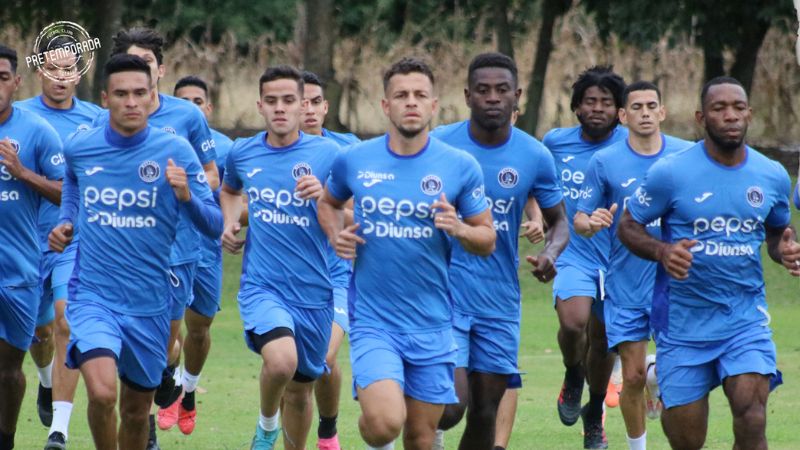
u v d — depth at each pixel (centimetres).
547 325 4062
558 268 2316
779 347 3612
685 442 1706
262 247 1945
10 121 1992
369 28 6806
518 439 2323
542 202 1883
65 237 1767
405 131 1619
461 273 1820
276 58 6719
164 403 2352
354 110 6869
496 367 1839
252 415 2583
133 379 1770
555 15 6275
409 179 1633
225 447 2245
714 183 1647
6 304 1988
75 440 2280
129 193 1728
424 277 1639
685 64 6781
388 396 1581
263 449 1936
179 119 2278
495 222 1848
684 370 1681
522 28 6800
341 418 2566
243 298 1938
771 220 1700
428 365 1645
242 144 2005
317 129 2330
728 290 1659
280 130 1966
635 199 1700
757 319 1664
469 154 1672
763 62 6938
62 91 2269
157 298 1761
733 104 1628
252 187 1969
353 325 1656
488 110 1812
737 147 1645
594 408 2261
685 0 6084
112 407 1681
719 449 2184
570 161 2389
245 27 6172
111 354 1686
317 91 2320
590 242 2295
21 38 6203
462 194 1650
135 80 1716
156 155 1734
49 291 2198
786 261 1684
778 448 2192
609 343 2127
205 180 1784
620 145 2192
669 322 1692
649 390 2356
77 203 1800
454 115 6819
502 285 1834
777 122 6969
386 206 1631
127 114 1711
